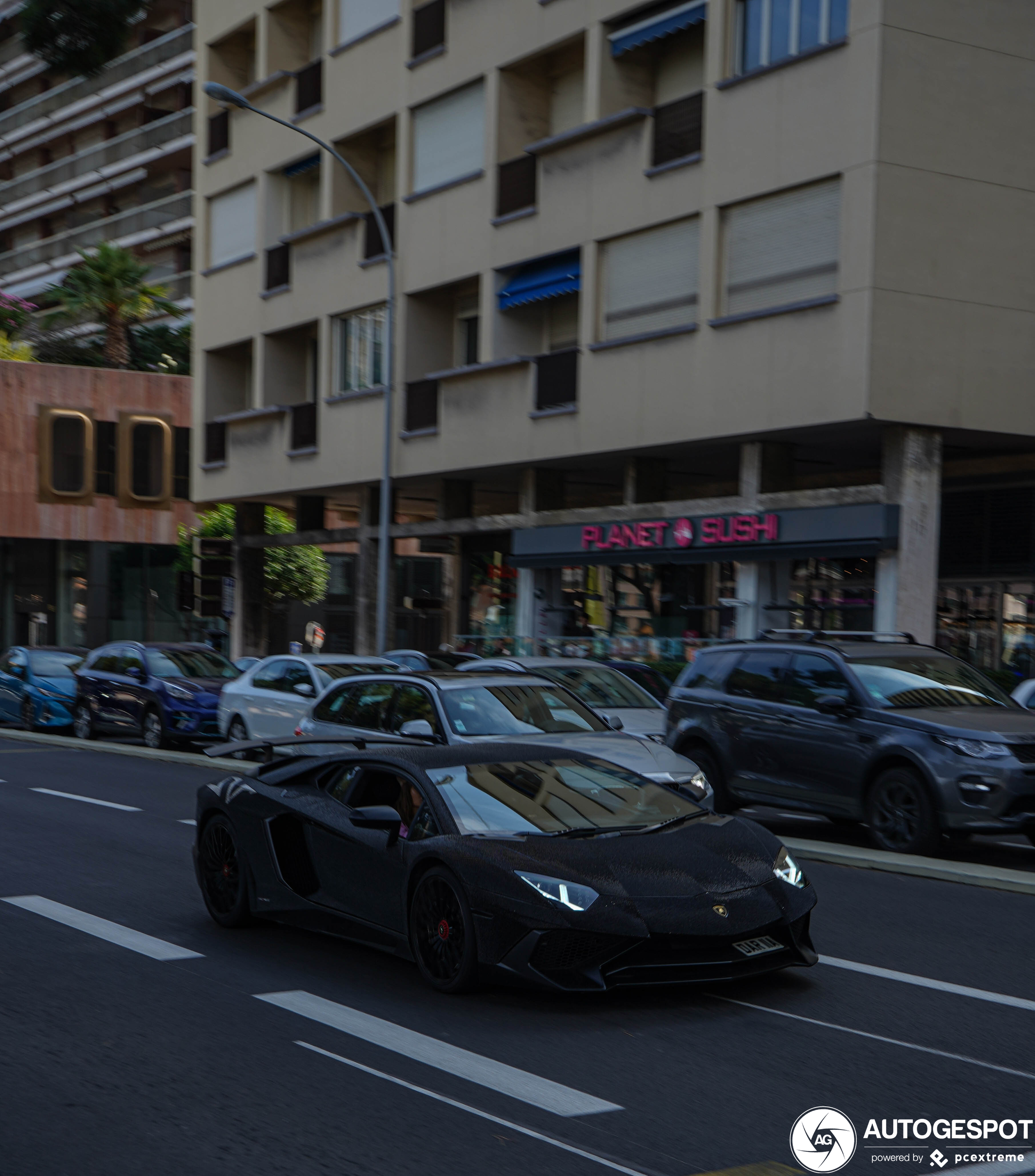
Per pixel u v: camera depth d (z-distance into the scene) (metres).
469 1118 5.11
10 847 12.12
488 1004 6.77
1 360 49.75
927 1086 5.50
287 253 31.67
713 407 21.28
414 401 27.75
